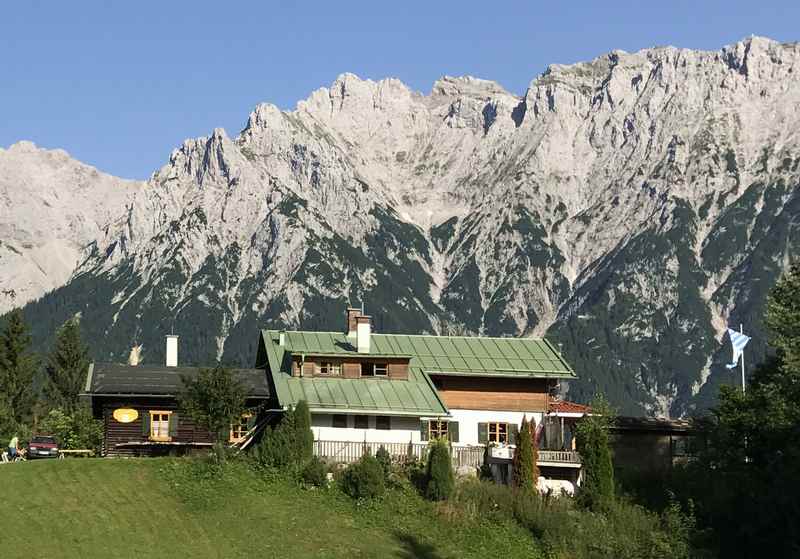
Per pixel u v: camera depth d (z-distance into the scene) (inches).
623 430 3462.1
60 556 2380.7
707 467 3102.9
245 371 3503.9
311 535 2600.9
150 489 2743.6
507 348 3752.5
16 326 5044.3
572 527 2753.4
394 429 3292.3
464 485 2928.2
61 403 5536.4
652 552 2714.1
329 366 3442.4
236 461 2915.8
